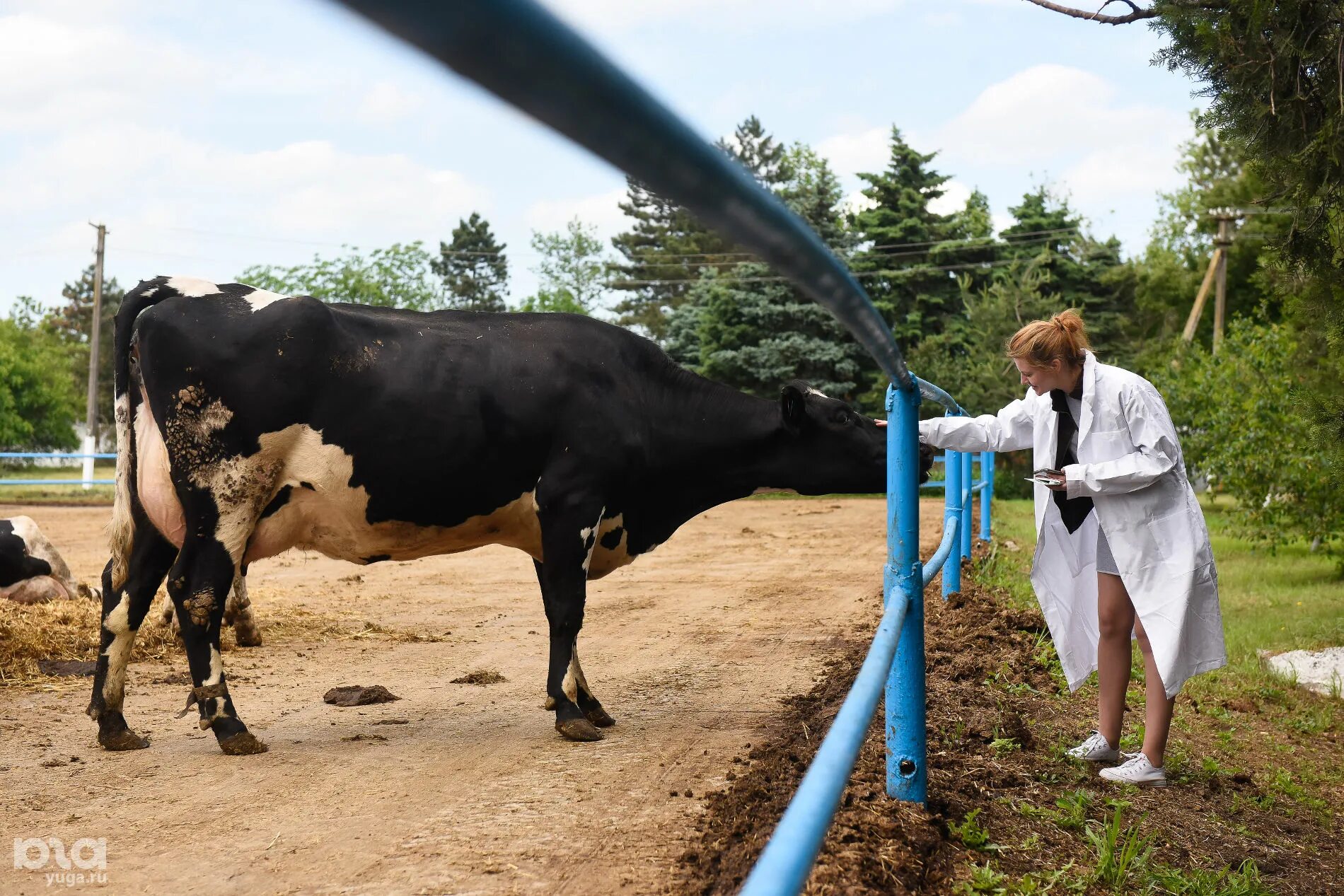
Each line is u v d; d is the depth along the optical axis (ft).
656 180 2.76
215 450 15.64
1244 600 35.70
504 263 247.70
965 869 11.38
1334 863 13.71
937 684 18.90
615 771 14.47
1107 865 11.83
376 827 12.14
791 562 43.29
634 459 17.83
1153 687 15.38
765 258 4.19
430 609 30.73
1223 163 160.76
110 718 15.71
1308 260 22.45
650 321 200.23
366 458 16.22
